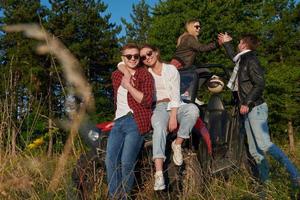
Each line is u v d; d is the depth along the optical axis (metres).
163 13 29.42
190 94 4.86
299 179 4.52
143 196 4.21
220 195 4.21
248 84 4.93
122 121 4.11
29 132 3.60
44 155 3.46
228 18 27.00
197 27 6.16
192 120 4.24
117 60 32.84
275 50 35.44
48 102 3.43
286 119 28.36
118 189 4.04
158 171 4.04
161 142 4.07
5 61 3.79
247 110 4.75
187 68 5.11
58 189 3.45
